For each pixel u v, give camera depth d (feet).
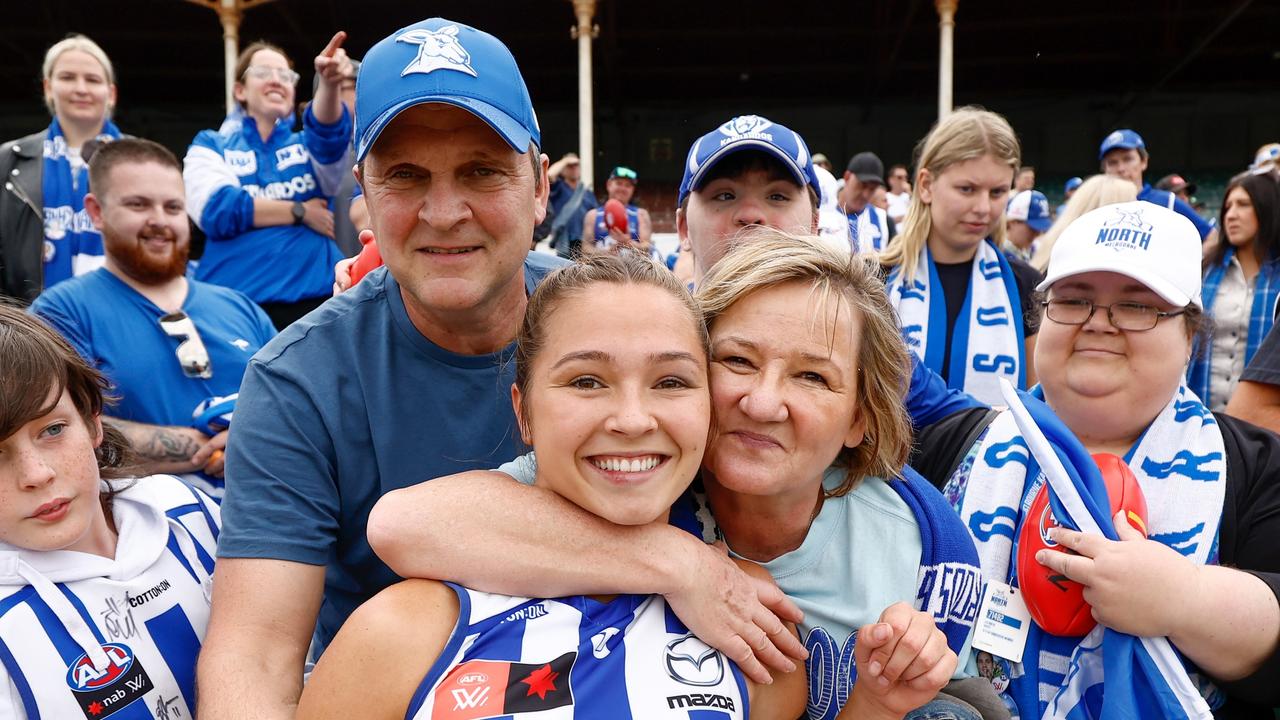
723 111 85.30
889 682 4.38
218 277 13.07
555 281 4.66
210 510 6.13
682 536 4.59
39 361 4.95
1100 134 82.53
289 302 13.23
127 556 5.44
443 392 5.61
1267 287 12.53
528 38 70.38
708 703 4.33
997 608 5.31
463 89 4.92
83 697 4.98
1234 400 8.32
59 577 5.09
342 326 5.62
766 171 8.27
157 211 9.14
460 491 4.55
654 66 76.64
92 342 8.96
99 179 9.04
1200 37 67.15
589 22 52.44
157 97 81.66
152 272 9.23
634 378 4.29
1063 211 13.84
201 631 5.63
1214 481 5.35
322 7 64.90
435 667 4.11
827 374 4.69
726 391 4.73
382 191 5.12
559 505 4.50
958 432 6.55
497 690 4.08
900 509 5.16
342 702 4.14
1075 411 5.70
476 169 5.10
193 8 64.39
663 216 80.48
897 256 11.04
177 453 8.67
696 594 4.44
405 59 4.99
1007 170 10.24
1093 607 4.76
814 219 9.00
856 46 73.05
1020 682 5.24
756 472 4.70
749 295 4.81
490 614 4.28
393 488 5.52
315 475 5.30
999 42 72.33
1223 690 5.19
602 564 4.37
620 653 4.33
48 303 8.98
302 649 4.99
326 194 13.74
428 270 5.17
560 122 85.35
